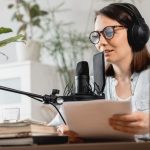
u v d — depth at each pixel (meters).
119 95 1.57
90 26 3.24
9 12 3.56
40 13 3.43
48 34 3.40
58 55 3.31
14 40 1.25
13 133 0.90
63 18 3.38
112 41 1.50
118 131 0.92
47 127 0.96
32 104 2.79
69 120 0.94
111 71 1.61
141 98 1.46
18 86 3.02
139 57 1.56
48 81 3.15
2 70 3.11
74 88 1.35
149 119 0.92
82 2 3.30
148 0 2.98
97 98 1.24
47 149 0.84
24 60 3.15
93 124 0.92
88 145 0.82
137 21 1.55
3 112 1.10
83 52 3.20
